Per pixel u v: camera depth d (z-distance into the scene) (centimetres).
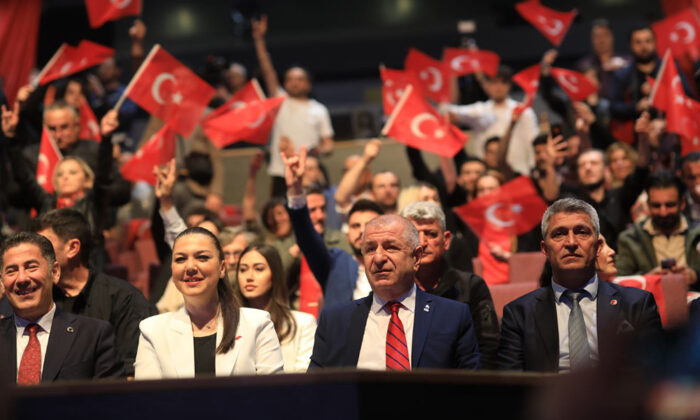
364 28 1449
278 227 607
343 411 205
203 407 206
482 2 1419
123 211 903
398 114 606
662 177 545
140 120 1163
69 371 369
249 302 443
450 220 636
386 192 629
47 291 376
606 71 916
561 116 857
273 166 915
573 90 795
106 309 425
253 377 206
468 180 689
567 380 92
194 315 368
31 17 903
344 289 471
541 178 650
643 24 1273
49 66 702
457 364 348
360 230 477
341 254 486
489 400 203
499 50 1304
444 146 597
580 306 359
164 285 512
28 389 202
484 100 930
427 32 1425
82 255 429
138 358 365
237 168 1070
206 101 635
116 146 761
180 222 526
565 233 358
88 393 204
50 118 648
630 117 811
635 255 544
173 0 1466
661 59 834
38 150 672
